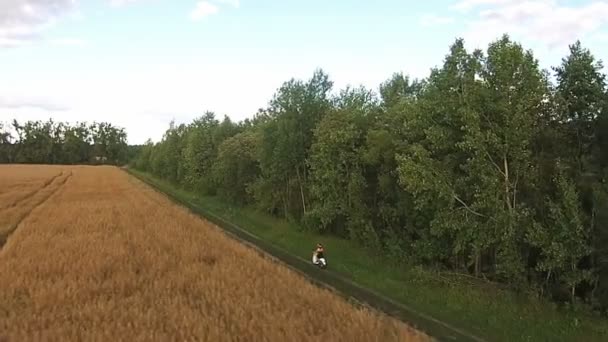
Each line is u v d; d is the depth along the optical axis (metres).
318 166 26.97
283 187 34.72
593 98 15.70
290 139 31.95
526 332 13.55
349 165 25.36
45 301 13.87
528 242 15.09
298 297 14.55
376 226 24.17
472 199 17.56
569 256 14.18
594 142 15.50
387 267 21.03
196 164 57.41
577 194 14.36
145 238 23.98
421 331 13.82
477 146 16.17
